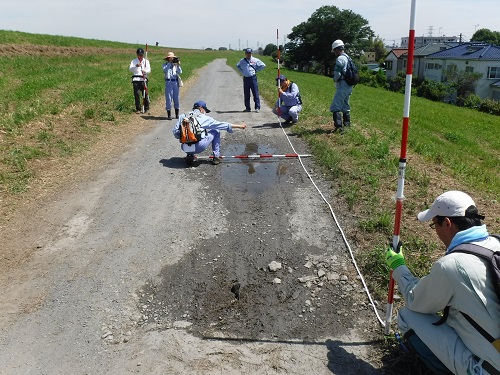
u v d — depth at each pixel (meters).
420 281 2.82
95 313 4.07
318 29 65.75
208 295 4.30
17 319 3.99
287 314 4.00
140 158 8.50
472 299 2.48
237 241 5.27
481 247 2.56
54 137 9.30
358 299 4.14
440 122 22.06
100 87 16.62
